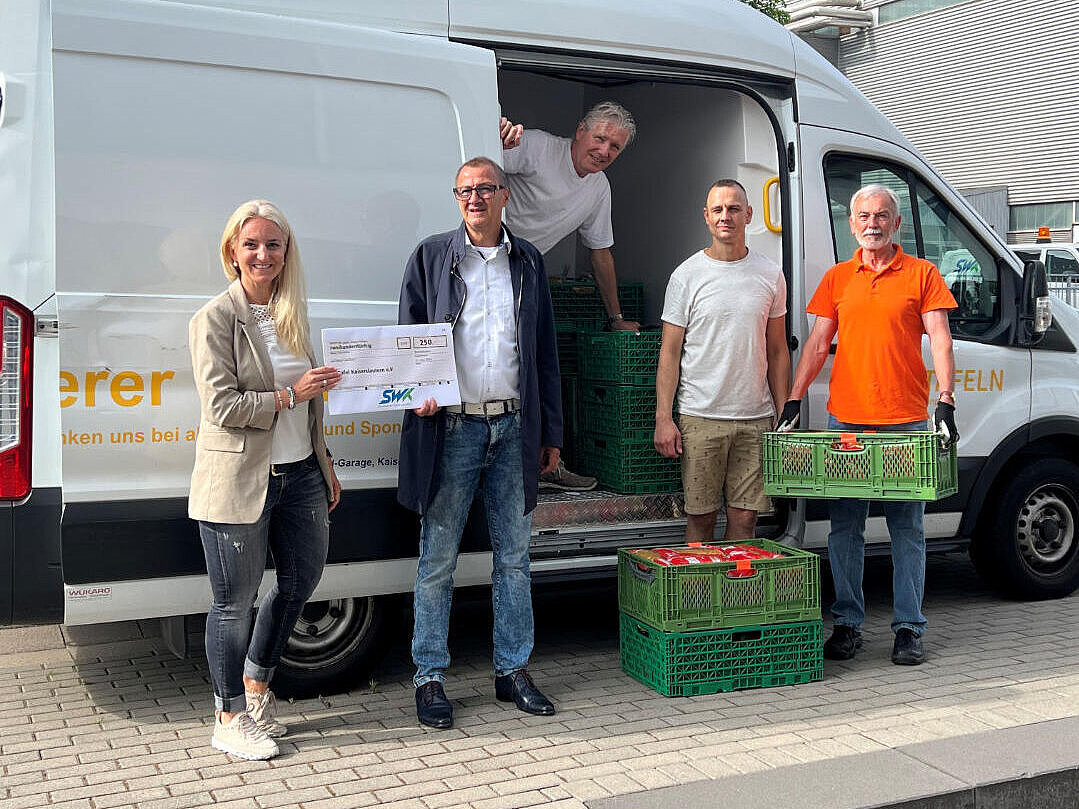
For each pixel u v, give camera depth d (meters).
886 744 3.99
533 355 4.33
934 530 5.71
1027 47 23.72
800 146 5.39
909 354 4.96
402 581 4.52
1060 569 6.11
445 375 4.16
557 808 3.49
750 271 5.07
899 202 5.74
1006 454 5.82
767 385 5.24
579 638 5.44
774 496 5.08
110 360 4.00
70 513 3.96
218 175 4.18
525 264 4.35
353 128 4.40
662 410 5.16
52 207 3.96
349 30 4.39
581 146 5.55
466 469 4.30
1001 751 3.81
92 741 4.08
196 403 4.14
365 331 4.04
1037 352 5.94
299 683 4.51
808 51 5.48
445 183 4.56
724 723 4.23
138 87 4.07
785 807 3.40
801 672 4.71
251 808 3.51
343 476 4.40
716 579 4.56
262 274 3.80
